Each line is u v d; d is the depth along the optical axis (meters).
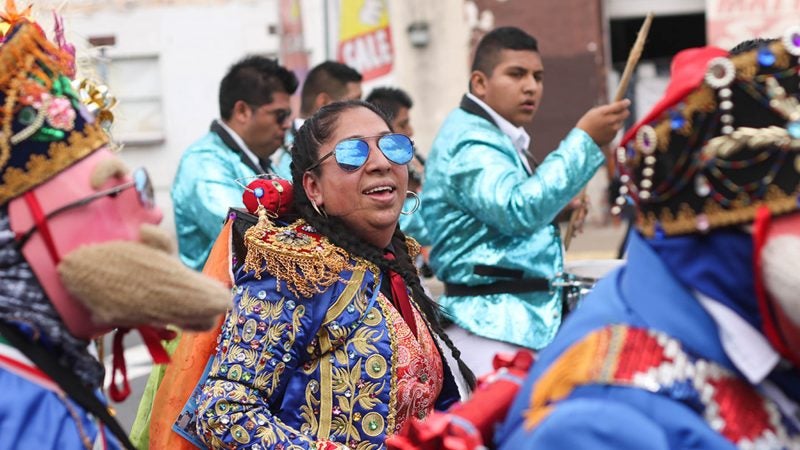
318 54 17.83
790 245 1.71
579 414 1.71
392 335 3.16
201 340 3.33
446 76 17.48
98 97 2.98
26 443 2.16
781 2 17.05
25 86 2.22
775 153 1.73
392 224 3.24
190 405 3.26
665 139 1.81
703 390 1.77
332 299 3.11
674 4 18.31
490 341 4.68
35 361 2.24
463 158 4.73
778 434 1.79
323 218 3.23
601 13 18.17
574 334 1.88
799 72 1.75
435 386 3.29
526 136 5.08
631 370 1.75
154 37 19.22
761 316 1.78
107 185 2.27
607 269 4.93
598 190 17.75
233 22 19.28
